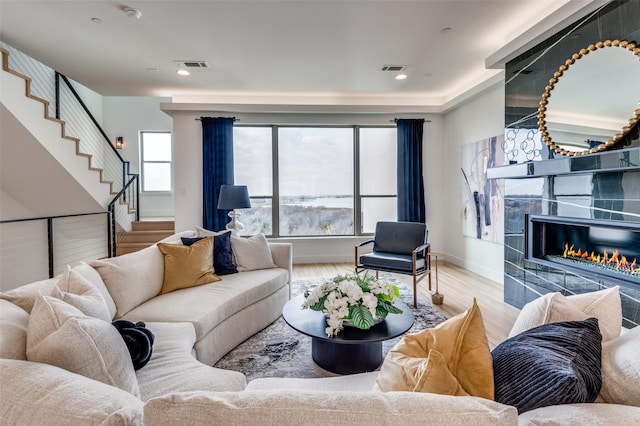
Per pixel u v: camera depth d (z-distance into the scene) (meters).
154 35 3.28
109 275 2.18
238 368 2.28
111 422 0.61
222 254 3.17
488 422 0.56
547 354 0.83
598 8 2.48
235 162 5.66
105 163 6.24
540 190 3.14
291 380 1.46
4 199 4.57
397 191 5.68
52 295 1.39
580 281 2.75
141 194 7.66
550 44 2.92
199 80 4.58
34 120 3.68
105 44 3.47
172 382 1.39
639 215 2.29
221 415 0.58
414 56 3.83
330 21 3.04
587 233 2.85
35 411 0.72
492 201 4.47
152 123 7.64
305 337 2.78
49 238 4.23
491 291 4.02
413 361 0.93
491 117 4.46
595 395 0.77
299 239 5.70
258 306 2.88
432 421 0.57
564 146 2.79
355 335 1.95
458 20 3.05
